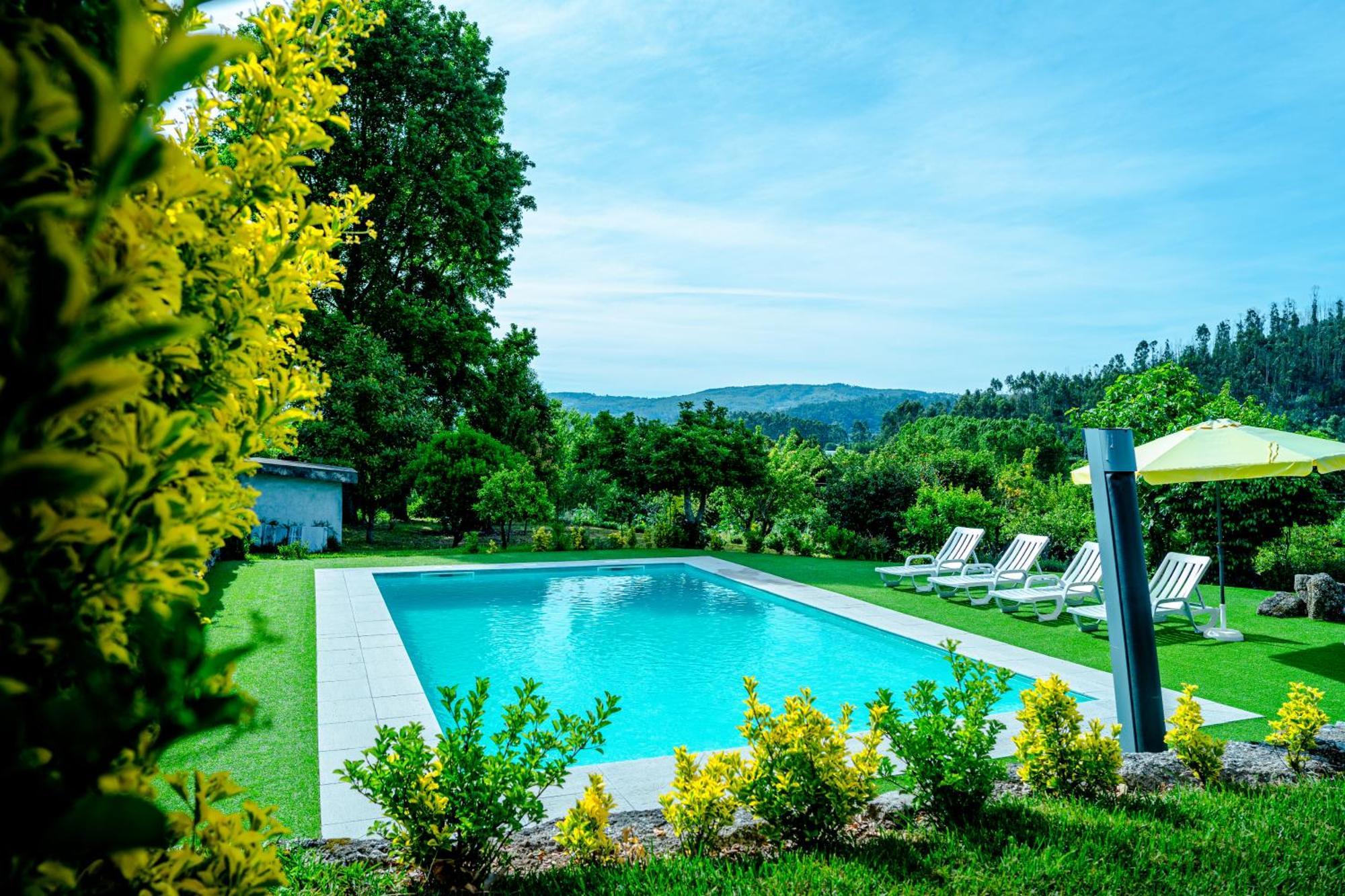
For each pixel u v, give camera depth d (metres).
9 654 0.87
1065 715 5.12
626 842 4.39
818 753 4.29
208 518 1.16
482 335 28.44
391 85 25.14
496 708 9.18
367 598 13.17
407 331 26.95
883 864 3.92
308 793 5.66
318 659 9.46
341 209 2.13
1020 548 14.84
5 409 0.69
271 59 1.87
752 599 15.91
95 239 0.97
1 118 0.69
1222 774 5.43
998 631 11.94
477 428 30.27
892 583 16.50
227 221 1.64
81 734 0.79
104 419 0.99
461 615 14.40
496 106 28.30
